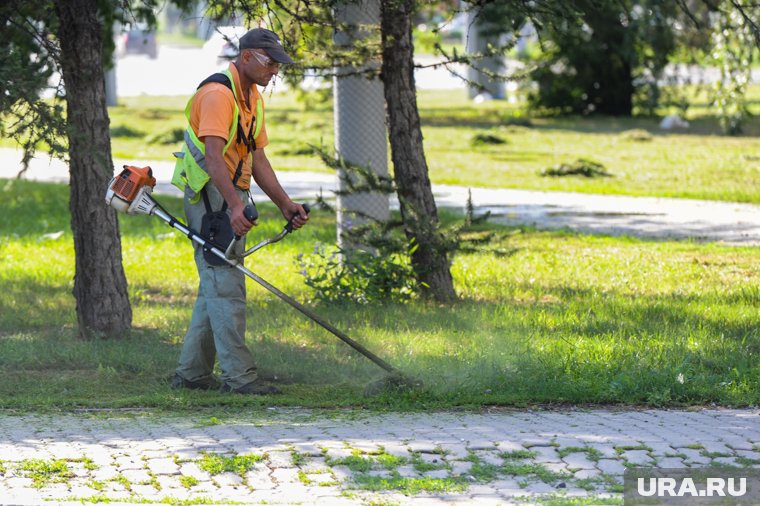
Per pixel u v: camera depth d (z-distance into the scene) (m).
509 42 16.81
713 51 48.38
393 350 14.09
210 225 11.87
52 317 16.86
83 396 12.12
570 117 61.22
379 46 17.17
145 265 21.84
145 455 9.34
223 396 11.89
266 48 11.68
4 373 13.21
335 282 17.62
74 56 14.32
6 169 40.12
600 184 35.72
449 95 77.38
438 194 33.91
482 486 8.52
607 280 19.84
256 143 12.07
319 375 13.08
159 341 14.95
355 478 8.71
